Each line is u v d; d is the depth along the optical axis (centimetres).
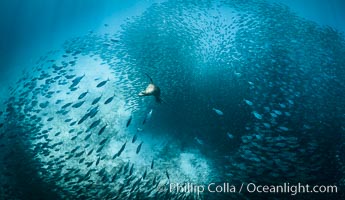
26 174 708
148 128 845
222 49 1045
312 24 1214
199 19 1298
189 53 1119
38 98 1091
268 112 768
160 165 720
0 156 784
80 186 627
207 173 659
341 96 811
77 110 988
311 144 611
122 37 1345
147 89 317
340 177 550
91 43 1448
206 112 852
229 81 930
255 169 581
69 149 809
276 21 1220
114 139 831
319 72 910
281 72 898
